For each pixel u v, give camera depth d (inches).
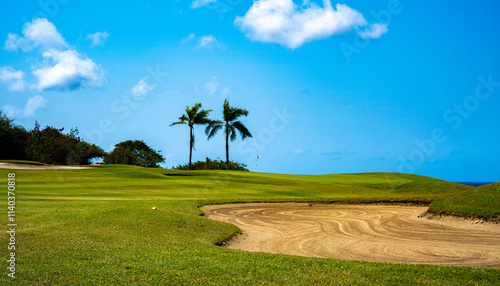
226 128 2009.1
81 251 312.0
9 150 2148.1
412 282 266.2
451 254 388.5
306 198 888.9
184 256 322.0
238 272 279.1
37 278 238.2
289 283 258.7
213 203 801.6
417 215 639.1
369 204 797.2
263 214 684.1
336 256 383.9
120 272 262.2
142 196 904.9
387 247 424.5
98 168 1643.7
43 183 1117.1
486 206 576.1
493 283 268.7
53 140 2347.4
